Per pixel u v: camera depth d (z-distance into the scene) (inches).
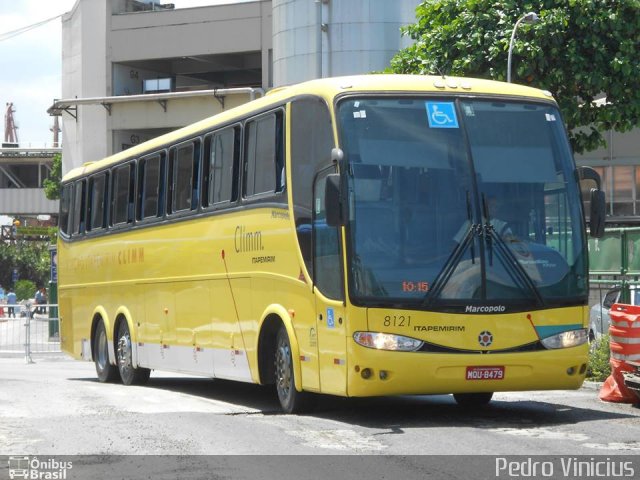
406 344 448.8
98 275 837.2
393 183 459.8
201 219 633.6
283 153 525.0
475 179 467.2
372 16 1835.6
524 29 936.9
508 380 458.6
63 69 2426.2
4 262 3695.9
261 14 2209.6
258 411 530.3
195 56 2269.9
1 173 3971.5
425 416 498.9
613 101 957.8
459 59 969.5
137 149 765.3
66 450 393.1
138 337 748.0
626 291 725.3
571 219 478.9
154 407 549.0
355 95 469.7
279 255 523.2
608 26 930.1
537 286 464.4
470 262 458.0
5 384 737.6
